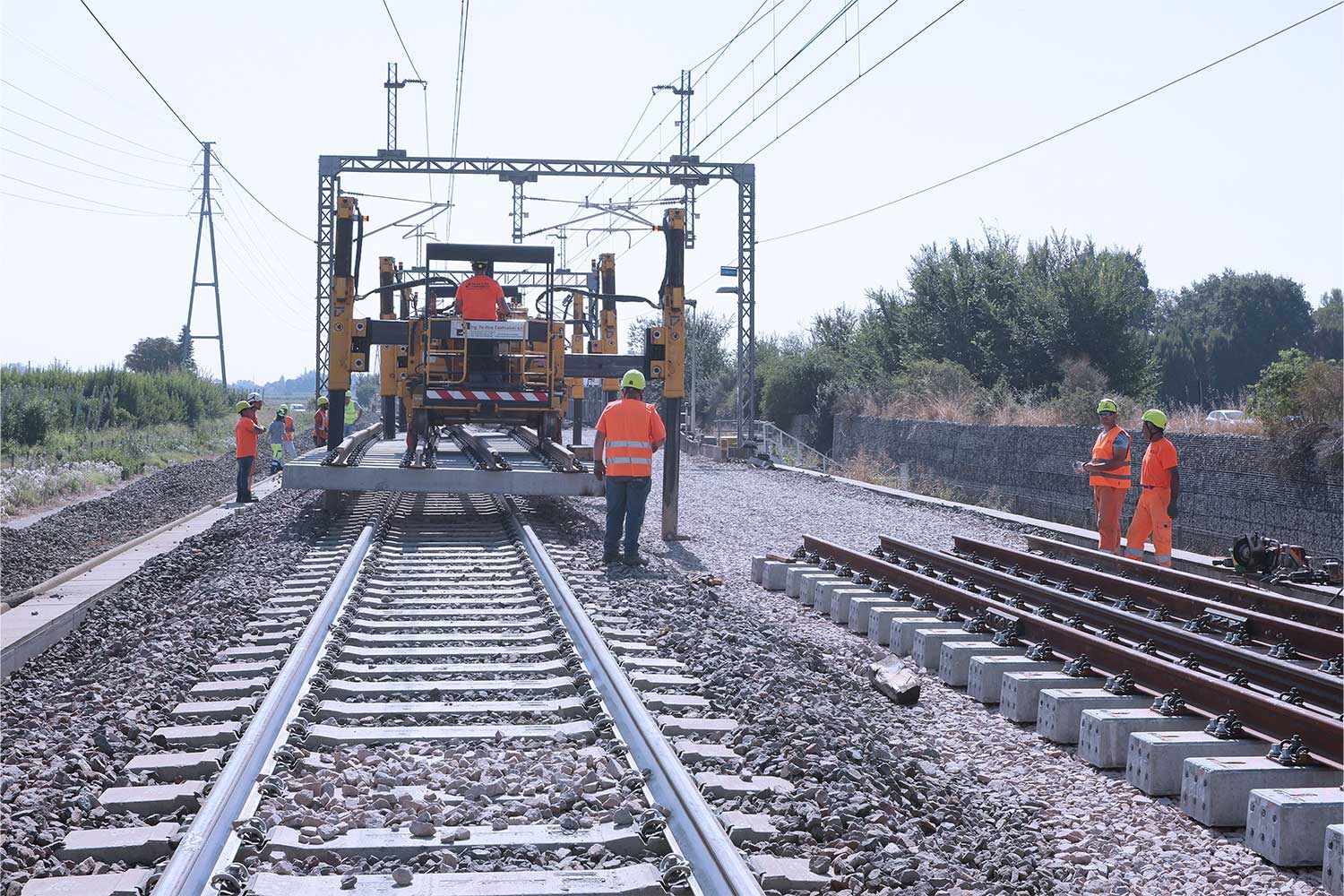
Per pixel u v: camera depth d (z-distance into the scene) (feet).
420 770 17.63
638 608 31.48
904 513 62.80
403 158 102.12
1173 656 25.93
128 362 263.29
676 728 19.95
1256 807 16.66
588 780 16.89
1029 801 18.81
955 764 20.94
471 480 46.98
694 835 14.28
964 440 101.96
